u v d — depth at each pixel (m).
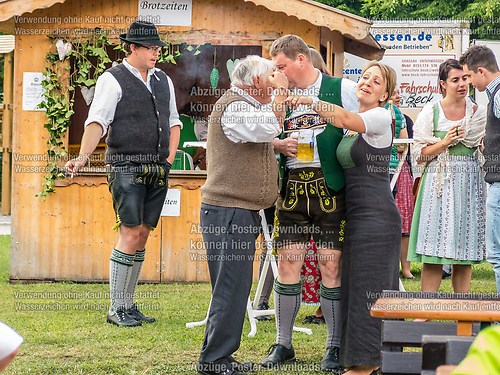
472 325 4.90
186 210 11.70
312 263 8.51
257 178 6.25
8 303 9.77
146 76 8.81
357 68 17.11
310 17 11.19
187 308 9.47
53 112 11.55
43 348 7.35
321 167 6.59
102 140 12.77
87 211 11.66
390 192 6.50
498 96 7.74
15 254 11.68
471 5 27.08
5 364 3.62
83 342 7.62
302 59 6.68
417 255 8.27
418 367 4.89
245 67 6.18
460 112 8.21
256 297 8.71
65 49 11.52
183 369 6.63
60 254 11.68
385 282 6.34
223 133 6.22
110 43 11.56
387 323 4.92
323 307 6.77
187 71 12.48
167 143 8.85
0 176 27.56
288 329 6.90
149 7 11.55
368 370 6.38
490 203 7.78
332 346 6.75
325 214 6.61
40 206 11.66
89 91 11.76
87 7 11.52
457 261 8.12
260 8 11.56
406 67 17.59
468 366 2.27
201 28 11.62
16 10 11.16
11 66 22.72
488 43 18.28
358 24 11.20
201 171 11.63
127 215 8.48
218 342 6.27
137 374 6.51
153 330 8.20
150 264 11.71
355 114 6.24
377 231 6.34
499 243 7.76
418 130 8.27
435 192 8.18
